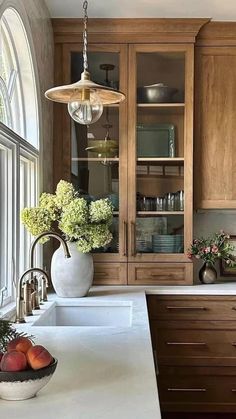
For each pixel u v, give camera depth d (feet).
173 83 11.89
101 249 11.80
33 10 9.76
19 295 7.39
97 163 11.94
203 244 11.98
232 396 11.05
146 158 11.93
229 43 11.93
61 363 5.12
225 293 10.99
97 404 4.02
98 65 11.82
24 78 9.86
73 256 9.73
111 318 9.45
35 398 4.14
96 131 11.96
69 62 11.81
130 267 11.75
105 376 4.71
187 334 11.04
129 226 11.79
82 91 8.00
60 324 9.41
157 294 11.00
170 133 11.96
